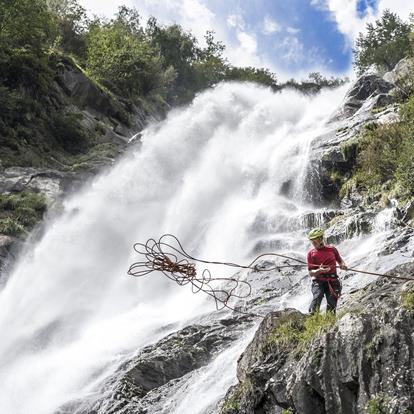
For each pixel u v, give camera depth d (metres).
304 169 24.92
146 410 11.20
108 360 13.96
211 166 28.12
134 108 42.72
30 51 33.34
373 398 6.73
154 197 28.41
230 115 36.47
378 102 27.58
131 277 21.41
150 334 15.27
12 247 21.62
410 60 30.06
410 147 19.27
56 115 33.19
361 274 13.48
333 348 7.38
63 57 36.91
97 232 24.45
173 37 64.62
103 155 31.77
